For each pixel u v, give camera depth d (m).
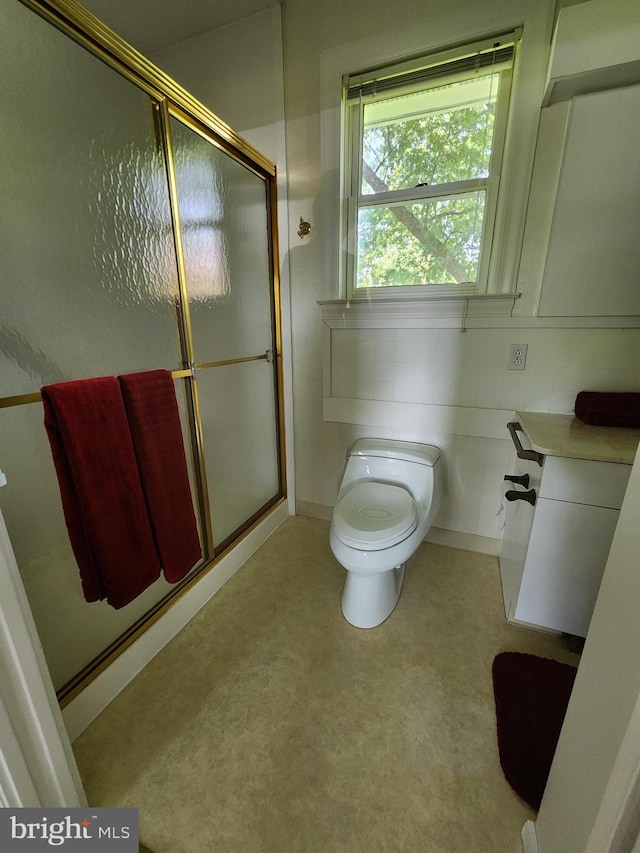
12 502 0.91
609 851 0.49
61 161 0.93
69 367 1.00
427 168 1.54
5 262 0.85
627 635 0.50
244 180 1.61
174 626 1.38
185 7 1.55
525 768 0.94
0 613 0.59
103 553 0.97
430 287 1.64
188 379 1.38
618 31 1.09
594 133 1.24
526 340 1.51
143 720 1.08
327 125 1.59
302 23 1.54
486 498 1.75
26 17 0.83
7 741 0.61
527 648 1.30
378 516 1.40
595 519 1.16
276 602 1.54
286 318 1.91
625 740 0.46
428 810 0.88
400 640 1.35
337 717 1.09
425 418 1.76
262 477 2.03
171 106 1.18
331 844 0.82
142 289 1.18
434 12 1.36
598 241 1.32
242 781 0.94
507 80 1.37
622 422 1.32
